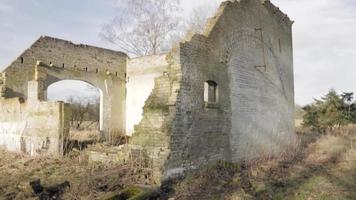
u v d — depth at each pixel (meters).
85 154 12.15
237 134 13.87
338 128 28.17
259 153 15.66
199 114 11.41
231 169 12.26
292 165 13.37
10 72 15.76
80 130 22.91
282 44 19.97
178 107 10.40
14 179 10.06
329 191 9.49
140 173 9.77
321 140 20.92
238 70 14.28
